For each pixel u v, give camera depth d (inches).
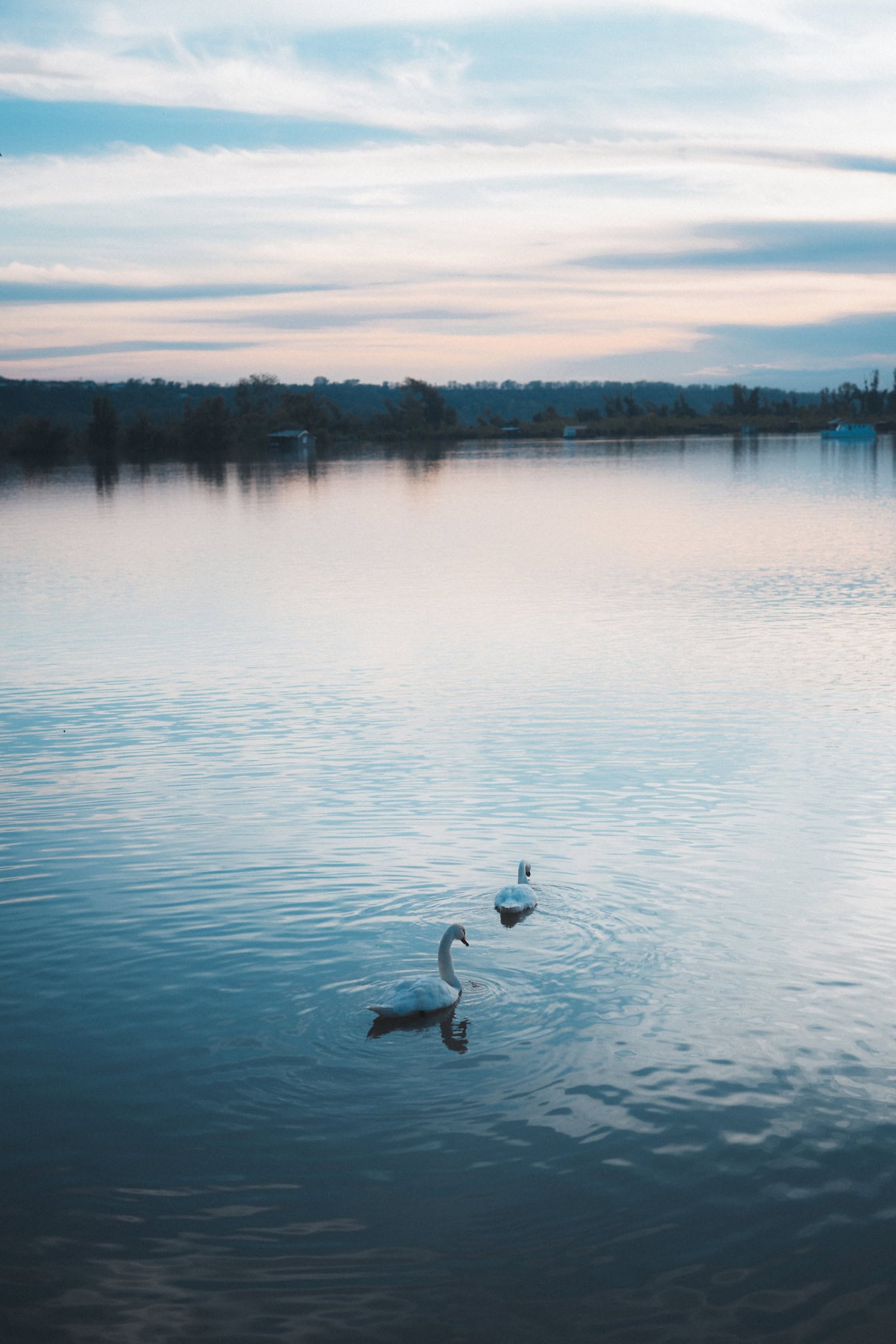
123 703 997.2
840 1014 458.9
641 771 786.2
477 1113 397.1
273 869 614.5
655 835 661.9
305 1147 380.2
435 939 529.7
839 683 1027.9
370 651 1205.1
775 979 488.1
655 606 1449.3
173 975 498.3
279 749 848.9
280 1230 343.0
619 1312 313.1
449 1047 438.0
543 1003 470.3
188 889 589.0
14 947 526.0
